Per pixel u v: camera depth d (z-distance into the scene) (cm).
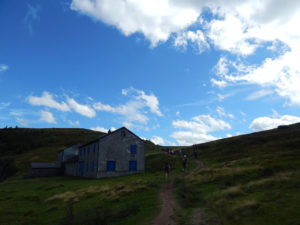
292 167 2059
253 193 1398
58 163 6278
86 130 14488
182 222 1028
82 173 4369
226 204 1223
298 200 1102
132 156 3903
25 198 2155
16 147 10562
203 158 4591
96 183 2842
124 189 1992
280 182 1528
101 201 1703
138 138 4047
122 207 1346
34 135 12388
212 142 6675
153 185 2070
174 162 4209
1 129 13912
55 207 1662
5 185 3788
